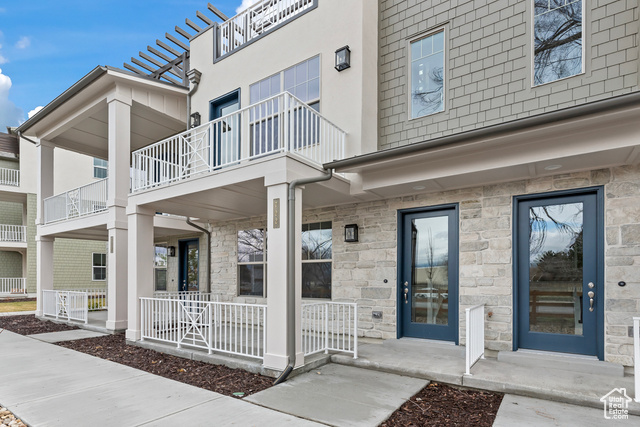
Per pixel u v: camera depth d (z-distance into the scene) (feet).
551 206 17.07
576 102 15.75
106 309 40.83
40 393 13.96
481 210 18.30
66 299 31.94
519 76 17.12
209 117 28.81
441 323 19.40
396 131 20.44
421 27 19.99
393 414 11.89
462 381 14.20
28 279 57.47
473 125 18.11
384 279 20.77
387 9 21.35
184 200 21.71
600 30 15.48
